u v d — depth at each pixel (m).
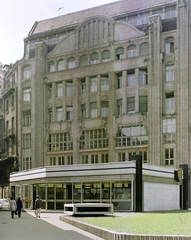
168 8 49.22
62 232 16.03
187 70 43.94
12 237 14.62
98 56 50.88
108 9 54.25
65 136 51.56
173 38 45.84
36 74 55.03
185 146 42.75
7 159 58.06
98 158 48.66
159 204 32.47
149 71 46.25
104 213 22.86
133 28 48.69
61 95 53.09
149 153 44.78
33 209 36.09
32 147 53.81
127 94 47.47
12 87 59.25
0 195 63.34
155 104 45.28
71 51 52.94
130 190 30.12
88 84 50.53
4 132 63.88
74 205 22.91
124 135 46.94
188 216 21.58
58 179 33.56
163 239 11.59
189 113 43.19
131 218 19.52
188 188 41.41
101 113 49.50
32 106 54.81
